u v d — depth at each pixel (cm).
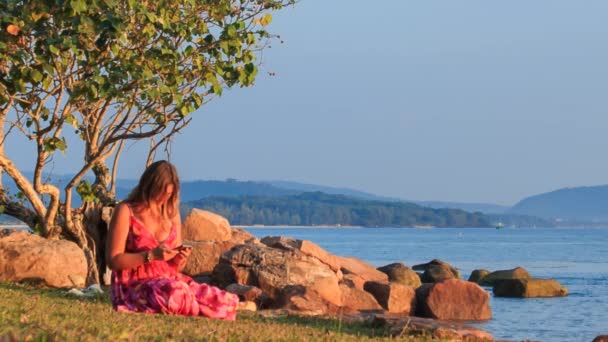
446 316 2741
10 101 2081
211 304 1136
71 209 2369
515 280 4619
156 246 1098
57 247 2023
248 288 2112
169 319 1005
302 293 2078
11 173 2211
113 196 2500
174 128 2309
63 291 1869
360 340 1055
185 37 2205
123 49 2131
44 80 2042
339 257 3011
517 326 3269
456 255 11588
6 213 2395
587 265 9044
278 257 2278
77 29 1962
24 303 1131
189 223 2623
